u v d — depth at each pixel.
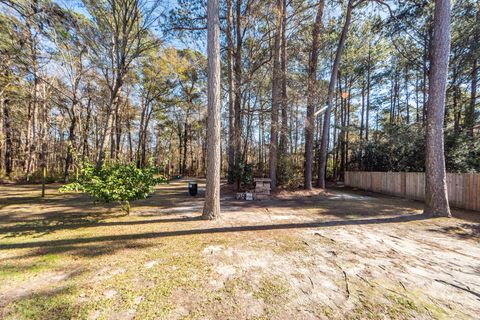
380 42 13.96
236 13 9.96
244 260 2.84
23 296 2.01
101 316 1.75
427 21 10.31
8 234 3.89
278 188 10.05
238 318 1.75
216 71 4.94
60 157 18.95
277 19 8.80
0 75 11.62
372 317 1.79
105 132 10.27
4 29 9.27
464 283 2.34
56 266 2.64
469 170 8.19
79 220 4.93
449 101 11.31
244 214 5.65
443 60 5.20
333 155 18.45
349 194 10.27
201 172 27.19
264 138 16.66
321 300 2.01
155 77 16.62
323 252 3.14
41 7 8.45
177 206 6.76
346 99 18.14
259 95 11.00
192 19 9.30
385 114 19.45
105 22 10.26
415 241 3.64
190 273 2.48
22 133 18.44
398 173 9.57
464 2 9.45
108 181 4.89
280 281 2.33
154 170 5.42
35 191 10.02
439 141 5.36
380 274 2.52
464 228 4.39
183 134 26.70
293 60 10.61
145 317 1.75
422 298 2.06
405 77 15.23
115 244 3.39
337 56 10.75
